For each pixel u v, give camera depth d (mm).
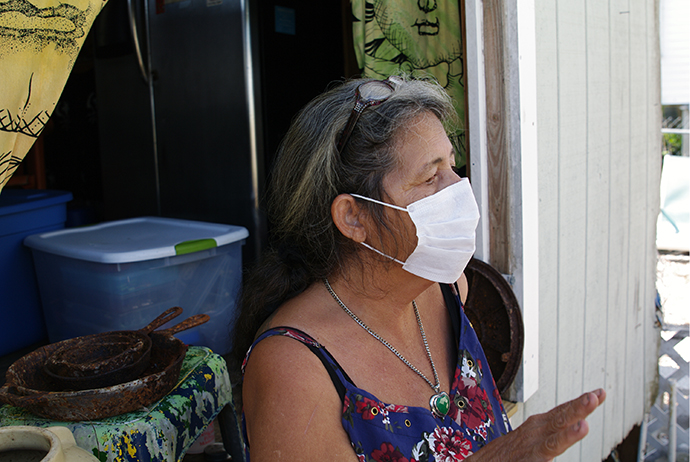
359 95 913
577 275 2561
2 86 1003
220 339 2244
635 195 3193
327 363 873
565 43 2275
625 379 3287
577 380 2656
